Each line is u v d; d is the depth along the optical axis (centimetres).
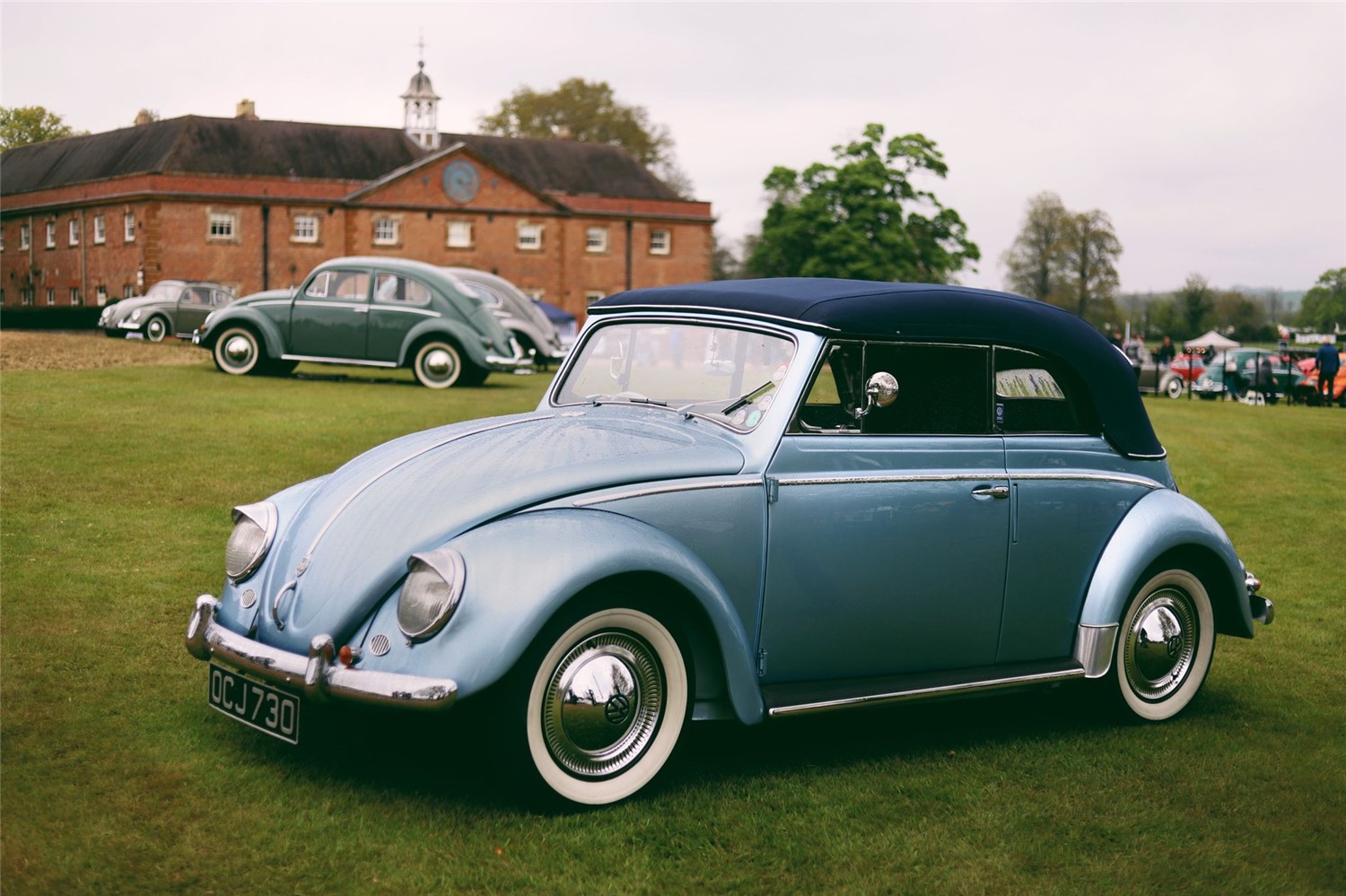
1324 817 358
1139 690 445
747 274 6894
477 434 392
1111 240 8494
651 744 348
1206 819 354
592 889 295
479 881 296
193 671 448
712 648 357
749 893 297
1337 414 2350
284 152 5119
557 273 5412
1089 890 305
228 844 308
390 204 5050
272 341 1695
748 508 362
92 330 3638
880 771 383
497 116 7612
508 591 314
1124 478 443
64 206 5216
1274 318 11150
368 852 307
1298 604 652
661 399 417
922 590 397
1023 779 381
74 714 397
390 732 394
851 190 5675
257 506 378
